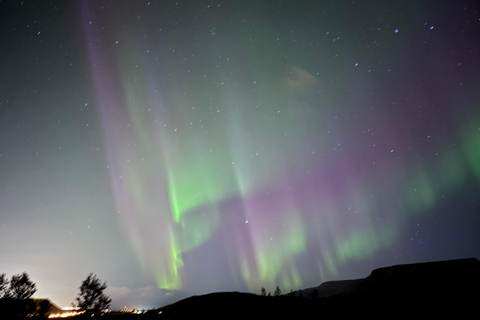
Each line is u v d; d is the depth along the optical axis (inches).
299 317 692.7
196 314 713.0
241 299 986.1
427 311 768.3
